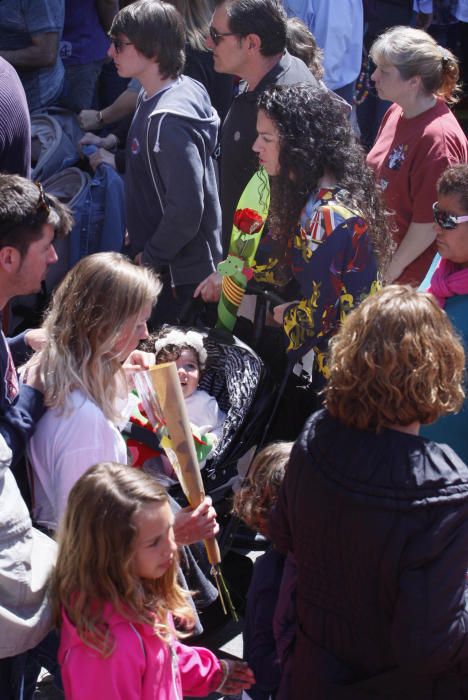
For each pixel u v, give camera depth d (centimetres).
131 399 289
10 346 291
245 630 258
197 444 328
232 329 374
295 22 502
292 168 332
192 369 350
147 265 434
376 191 340
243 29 417
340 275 329
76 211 521
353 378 196
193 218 424
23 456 249
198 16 520
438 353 194
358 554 193
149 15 419
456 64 438
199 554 315
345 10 621
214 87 532
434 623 184
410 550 186
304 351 341
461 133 440
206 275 447
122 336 249
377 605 195
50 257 252
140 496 208
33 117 577
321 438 205
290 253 343
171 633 216
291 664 222
